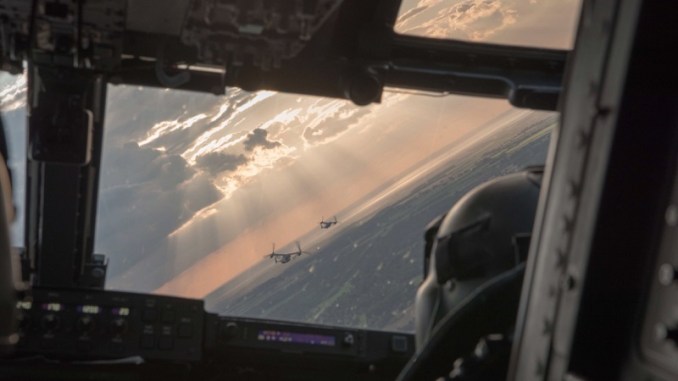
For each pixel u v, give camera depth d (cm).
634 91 136
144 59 450
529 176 225
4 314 122
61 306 506
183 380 521
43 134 437
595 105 141
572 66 149
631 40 135
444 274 220
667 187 135
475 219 219
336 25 458
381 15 457
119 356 510
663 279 130
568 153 146
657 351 130
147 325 514
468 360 172
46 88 437
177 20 396
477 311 184
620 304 140
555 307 146
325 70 467
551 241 149
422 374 187
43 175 492
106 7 391
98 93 468
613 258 139
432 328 220
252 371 534
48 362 486
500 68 480
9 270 123
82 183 507
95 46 422
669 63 136
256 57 402
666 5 133
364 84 466
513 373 158
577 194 143
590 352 141
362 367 543
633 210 138
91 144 458
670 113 136
